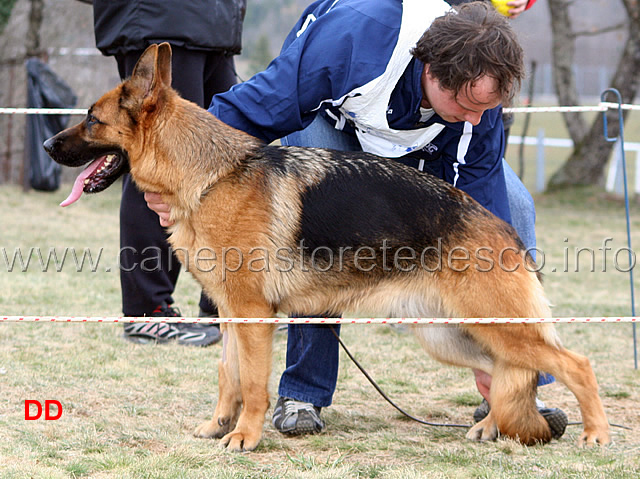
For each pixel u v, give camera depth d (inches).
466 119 169.6
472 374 244.1
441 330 185.2
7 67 739.4
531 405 173.9
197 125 170.9
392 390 225.1
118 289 345.1
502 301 167.2
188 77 257.0
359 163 174.2
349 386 227.9
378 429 188.7
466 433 186.2
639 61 765.3
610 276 426.0
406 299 172.7
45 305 304.8
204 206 166.9
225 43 261.1
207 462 156.8
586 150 804.6
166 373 228.8
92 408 193.8
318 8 187.2
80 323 288.5
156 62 168.2
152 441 169.9
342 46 166.6
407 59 164.7
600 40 2363.4
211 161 167.8
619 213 693.9
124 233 261.3
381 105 170.4
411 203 169.5
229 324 176.4
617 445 172.6
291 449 170.4
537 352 171.2
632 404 213.5
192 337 269.3
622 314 321.4
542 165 839.1
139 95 171.3
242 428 169.2
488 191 191.0
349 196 169.9
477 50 153.9
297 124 174.4
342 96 169.5
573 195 777.6
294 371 188.2
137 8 244.7
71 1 822.5
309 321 157.6
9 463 150.3
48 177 649.6
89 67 780.0
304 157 174.9
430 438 181.5
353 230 168.6
